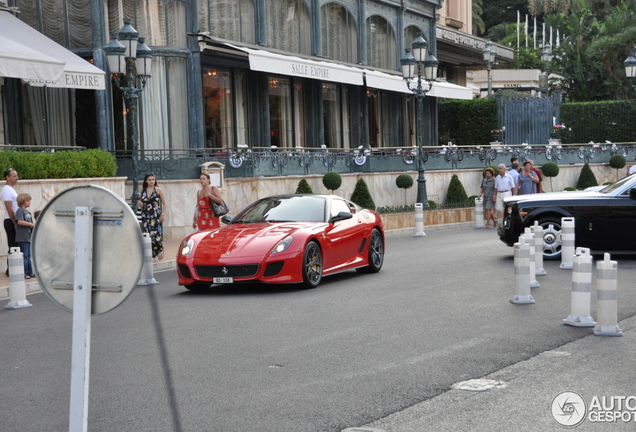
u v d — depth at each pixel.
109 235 4.20
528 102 46.44
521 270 10.87
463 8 58.81
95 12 24.72
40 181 18.61
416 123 42.09
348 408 6.18
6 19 23.38
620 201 15.32
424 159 31.58
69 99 25.22
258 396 6.57
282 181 26.25
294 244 12.55
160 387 6.94
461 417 5.90
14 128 24.34
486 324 9.47
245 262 12.27
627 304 10.72
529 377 7.01
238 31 29.23
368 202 27.69
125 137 25.50
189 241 13.00
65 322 10.66
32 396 6.81
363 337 8.88
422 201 28.20
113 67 19.42
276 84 31.83
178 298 12.33
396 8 38.66
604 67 61.47
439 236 23.16
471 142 48.19
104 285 4.21
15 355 8.56
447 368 7.38
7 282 14.89
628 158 41.03
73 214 4.23
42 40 22.80
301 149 30.16
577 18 63.66
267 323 9.90
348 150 31.34
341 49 35.00
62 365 7.99
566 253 14.38
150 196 17.48
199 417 6.04
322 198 14.17
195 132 26.97
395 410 6.11
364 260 14.47
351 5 35.47
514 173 25.58
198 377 7.25
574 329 9.10
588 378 6.94
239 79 29.92
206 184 16.86
